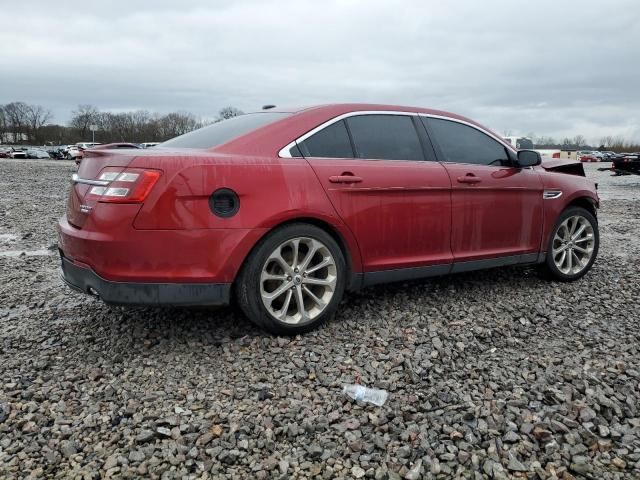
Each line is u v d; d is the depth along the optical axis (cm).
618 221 965
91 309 416
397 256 391
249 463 232
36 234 773
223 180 319
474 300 438
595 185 533
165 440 246
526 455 238
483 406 274
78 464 229
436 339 353
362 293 448
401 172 387
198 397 281
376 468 229
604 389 290
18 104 10306
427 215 400
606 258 611
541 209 471
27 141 10275
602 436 250
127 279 308
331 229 363
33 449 238
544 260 483
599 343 354
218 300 323
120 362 322
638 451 240
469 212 424
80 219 326
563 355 335
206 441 244
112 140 9150
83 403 276
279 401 278
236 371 310
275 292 342
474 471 228
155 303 312
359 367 315
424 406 272
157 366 316
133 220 303
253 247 331
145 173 306
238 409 271
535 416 265
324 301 361
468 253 429
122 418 263
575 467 229
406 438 248
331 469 228
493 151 460
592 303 437
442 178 407
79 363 321
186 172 311
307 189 344
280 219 333
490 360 328
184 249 311
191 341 348
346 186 360
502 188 441
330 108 382
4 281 501
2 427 253
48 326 380
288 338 351
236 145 342
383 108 408
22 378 301
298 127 361
